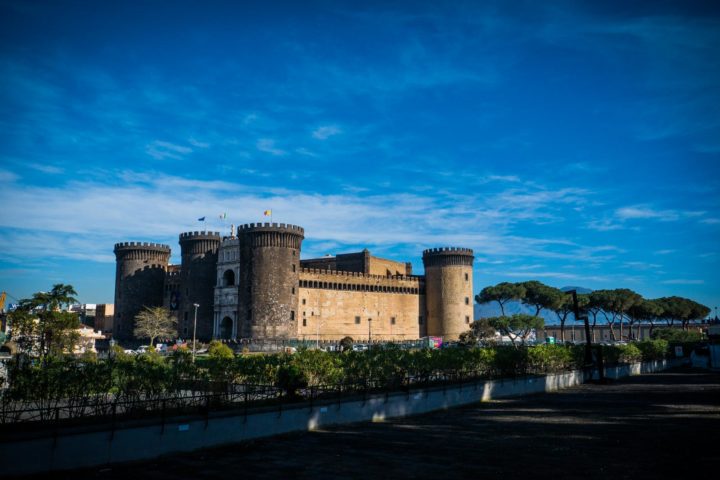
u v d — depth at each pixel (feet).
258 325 407.44
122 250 511.40
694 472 77.25
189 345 400.88
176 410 98.02
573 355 211.41
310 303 442.09
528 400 158.92
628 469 79.56
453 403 144.46
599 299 481.46
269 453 91.56
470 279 513.45
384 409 125.18
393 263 542.98
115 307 514.27
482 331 443.32
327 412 114.11
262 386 117.08
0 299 244.63
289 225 421.18
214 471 80.74
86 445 80.84
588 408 141.08
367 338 473.67
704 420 119.55
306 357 127.65
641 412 132.98
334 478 77.20
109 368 98.78
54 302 222.89
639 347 282.15
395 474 79.05
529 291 495.82
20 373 91.25
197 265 470.39
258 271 413.39
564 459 86.22
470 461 85.81
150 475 78.59
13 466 74.59
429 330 511.81
